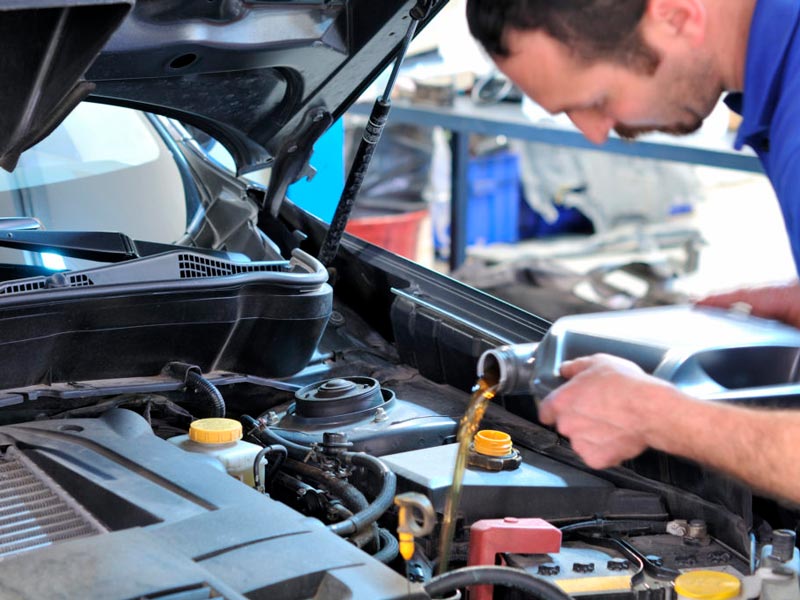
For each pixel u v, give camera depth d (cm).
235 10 157
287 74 175
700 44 109
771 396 129
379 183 499
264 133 192
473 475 151
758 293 150
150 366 171
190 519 117
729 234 483
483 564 134
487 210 510
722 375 131
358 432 167
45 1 114
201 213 219
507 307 192
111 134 231
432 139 496
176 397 171
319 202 350
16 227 182
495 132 429
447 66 436
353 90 187
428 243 503
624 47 108
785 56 107
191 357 175
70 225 216
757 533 147
